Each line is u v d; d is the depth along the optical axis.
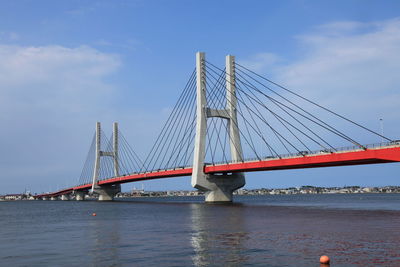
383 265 24.94
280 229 42.62
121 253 31.02
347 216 58.84
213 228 45.53
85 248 34.09
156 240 37.22
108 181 169.50
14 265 28.11
